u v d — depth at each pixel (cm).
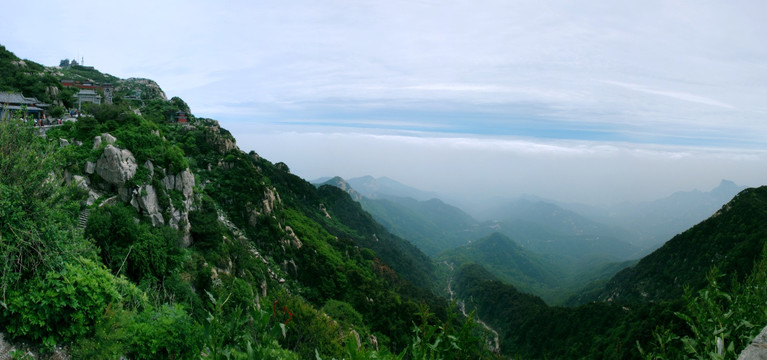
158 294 2616
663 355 694
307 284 6425
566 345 8231
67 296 1225
